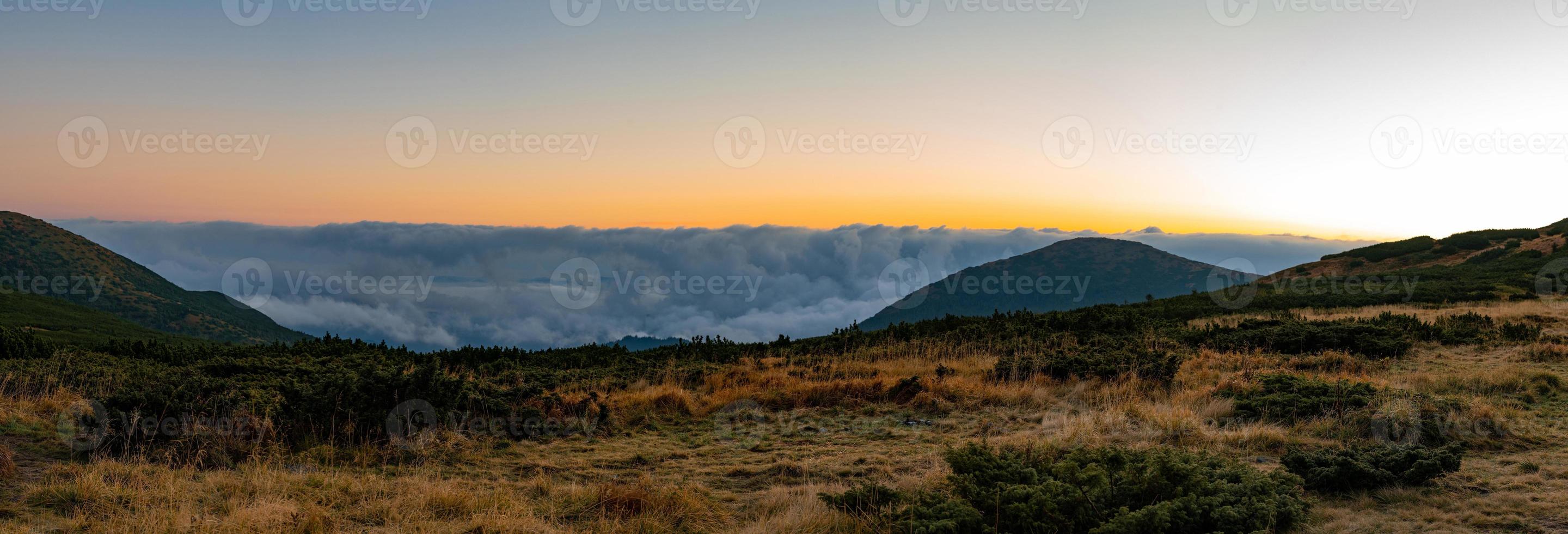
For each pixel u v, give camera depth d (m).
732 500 8.18
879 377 15.60
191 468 7.98
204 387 9.69
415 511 6.94
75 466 7.69
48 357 15.58
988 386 14.27
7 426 9.22
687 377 16.52
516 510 7.09
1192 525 6.25
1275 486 7.13
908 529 6.25
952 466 7.48
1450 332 20.39
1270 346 19.09
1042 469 7.51
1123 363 15.01
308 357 17.38
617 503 7.46
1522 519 6.64
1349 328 19.19
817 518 7.04
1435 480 7.99
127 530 5.85
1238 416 11.72
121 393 9.12
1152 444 9.98
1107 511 6.36
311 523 6.32
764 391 14.59
